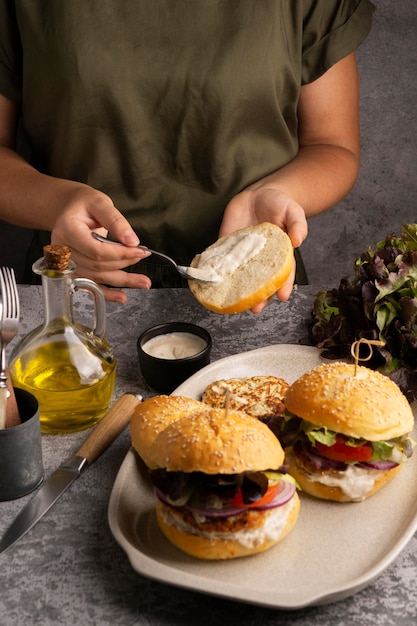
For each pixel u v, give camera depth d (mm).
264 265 939
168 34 1187
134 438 801
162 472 723
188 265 1308
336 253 1730
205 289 946
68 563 726
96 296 869
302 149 1347
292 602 657
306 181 1226
